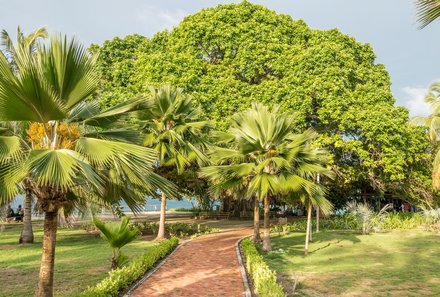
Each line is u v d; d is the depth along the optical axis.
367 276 11.16
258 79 24.95
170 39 26.50
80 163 5.73
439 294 9.15
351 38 26.36
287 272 11.74
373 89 22.75
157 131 17.89
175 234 21.30
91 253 14.62
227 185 14.89
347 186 28.89
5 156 5.75
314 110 22.97
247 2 26.67
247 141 15.09
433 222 24.06
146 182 6.66
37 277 10.32
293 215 37.91
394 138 21.08
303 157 14.48
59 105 6.05
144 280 10.35
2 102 5.79
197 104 21.98
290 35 26.31
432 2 5.55
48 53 6.20
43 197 6.45
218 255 14.55
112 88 24.61
